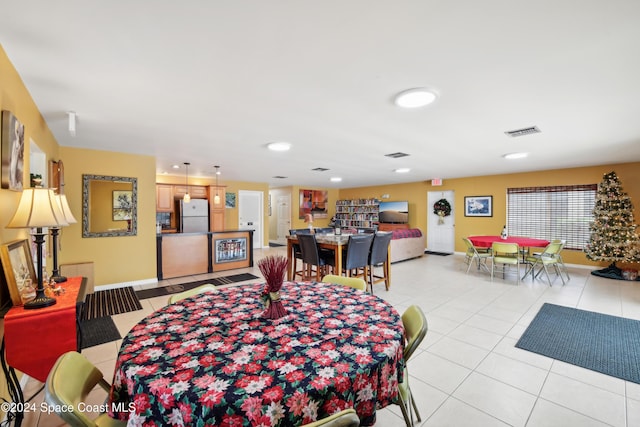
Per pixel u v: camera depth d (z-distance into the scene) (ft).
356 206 33.86
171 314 5.00
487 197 24.04
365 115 9.14
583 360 7.67
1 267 5.68
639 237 16.37
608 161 17.30
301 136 11.69
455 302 12.52
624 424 5.42
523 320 10.45
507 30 4.88
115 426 3.72
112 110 8.66
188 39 5.13
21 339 5.28
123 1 4.12
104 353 8.14
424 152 14.71
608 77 6.55
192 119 9.53
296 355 3.56
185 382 2.99
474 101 7.98
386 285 14.60
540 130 10.69
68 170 13.42
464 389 6.49
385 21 4.65
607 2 4.19
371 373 3.35
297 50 5.53
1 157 5.42
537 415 5.67
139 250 15.38
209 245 18.45
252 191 29.89
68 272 12.87
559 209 20.52
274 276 4.81
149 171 15.61
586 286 15.11
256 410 2.72
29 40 5.09
